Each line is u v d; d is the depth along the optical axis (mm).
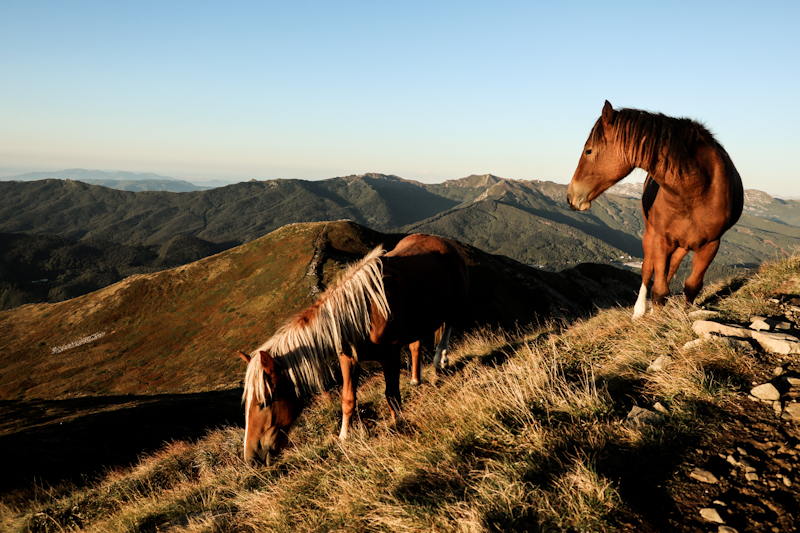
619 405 2736
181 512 4148
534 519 1968
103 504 6949
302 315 3668
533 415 2801
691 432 2289
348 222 85500
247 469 4312
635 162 3719
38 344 69812
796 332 3145
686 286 4262
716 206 3727
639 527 1787
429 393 4559
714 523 1737
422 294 4324
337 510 2545
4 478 19469
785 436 2105
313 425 5012
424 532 2035
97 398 51125
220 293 72750
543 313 66750
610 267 94375
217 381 52375
